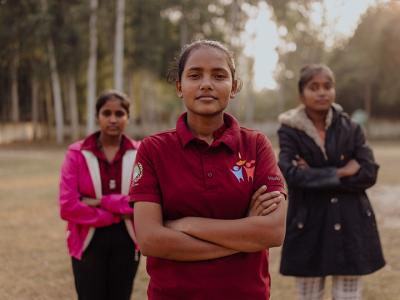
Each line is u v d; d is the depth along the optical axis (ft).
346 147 10.28
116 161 10.15
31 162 58.59
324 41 107.45
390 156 62.64
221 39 95.55
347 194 10.16
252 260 6.01
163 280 5.92
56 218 25.22
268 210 5.97
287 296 14.05
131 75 100.12
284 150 10.39
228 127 6.36
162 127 139.13
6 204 29.25
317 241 10.11
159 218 5.90
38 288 14.90
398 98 119.96
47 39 83.56
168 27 98.78
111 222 9.67
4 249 19.20
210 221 5.76
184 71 6.03
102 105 10.17
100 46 91.91
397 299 13.61
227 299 5.83
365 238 10.05
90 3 78.69
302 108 10.75
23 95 111.04
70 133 120.67
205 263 5.82
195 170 5.89
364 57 119.55
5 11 85.92
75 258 9.80
